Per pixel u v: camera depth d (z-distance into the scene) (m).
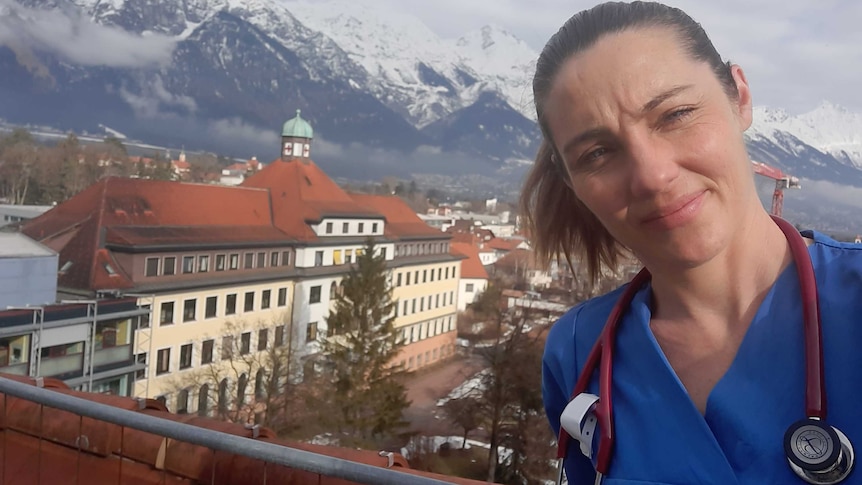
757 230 1.13
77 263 39.72
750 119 1.21
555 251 1.66
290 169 62.03
